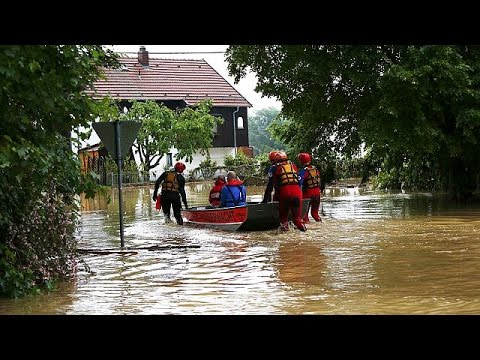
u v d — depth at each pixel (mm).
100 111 9250
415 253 11477
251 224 15430
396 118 20656
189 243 13719
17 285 8242
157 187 18594
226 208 15945
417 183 29703
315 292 8297
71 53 8023
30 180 8492
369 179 36688
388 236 13977
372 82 21359
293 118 25281
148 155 50969
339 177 36312
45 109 8164
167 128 50219
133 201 29750
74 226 10719
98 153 45844
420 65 20359
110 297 8266
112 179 45688
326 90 23422
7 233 8586
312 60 21516
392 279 9117
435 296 7969
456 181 24172
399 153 25188
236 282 9125
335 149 26359
